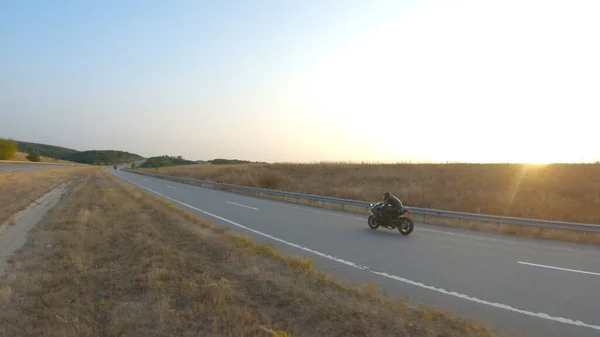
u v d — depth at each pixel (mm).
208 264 7520
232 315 4996
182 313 5117
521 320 5602
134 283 6426
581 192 23188
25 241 10219
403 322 4918
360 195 25641
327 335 4570
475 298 6555
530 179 28891
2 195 20312
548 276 7961
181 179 47750
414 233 13617
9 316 5109
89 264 7613
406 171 39094
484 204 20172
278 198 27391
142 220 13047
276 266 7578
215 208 20234
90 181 38750
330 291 6156
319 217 17438
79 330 4688
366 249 10578
